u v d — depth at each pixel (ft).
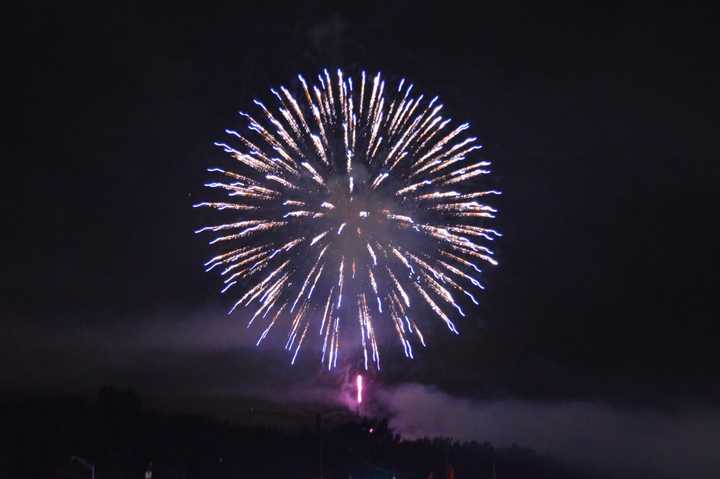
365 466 254.06
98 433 266.16
